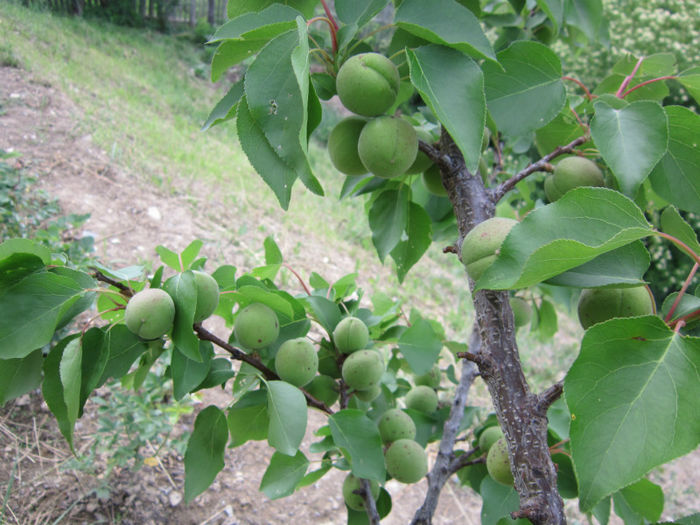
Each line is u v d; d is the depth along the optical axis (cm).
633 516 46
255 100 32
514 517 32
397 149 37
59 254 40
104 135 156
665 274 199
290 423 38
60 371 35
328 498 87
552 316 79
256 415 45
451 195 40
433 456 107
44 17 250
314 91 32
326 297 54
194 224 137
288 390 39
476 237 34
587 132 43
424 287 166
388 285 157
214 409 42
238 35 34
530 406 34
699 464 140
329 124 289
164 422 77
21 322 36
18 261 36
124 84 219
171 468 81
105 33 282
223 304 46
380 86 36
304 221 169
